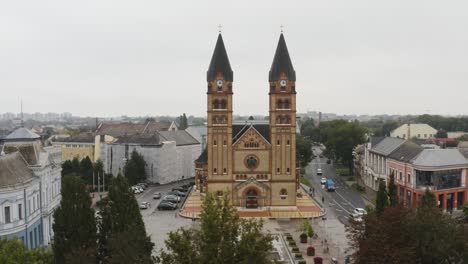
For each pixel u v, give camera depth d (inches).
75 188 2290.8
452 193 4512.8
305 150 7539.4
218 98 4640.8
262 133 4837.6
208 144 4660.4
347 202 5059.1
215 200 1856.5
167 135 7145.7
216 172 4667.8
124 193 2384.4
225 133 4658.0
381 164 5561.0
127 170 6279.5
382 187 3006.9
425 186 4330.7
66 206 2268.7
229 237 1611.7
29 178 3075.8
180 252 1595.7
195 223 3969.0
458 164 4498.0
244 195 4662.9
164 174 6668.3
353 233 2491.4
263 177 4675.2
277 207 4662.9
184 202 5002.5
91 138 7396.7
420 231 2107.5
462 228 2176.4
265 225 4040.4
